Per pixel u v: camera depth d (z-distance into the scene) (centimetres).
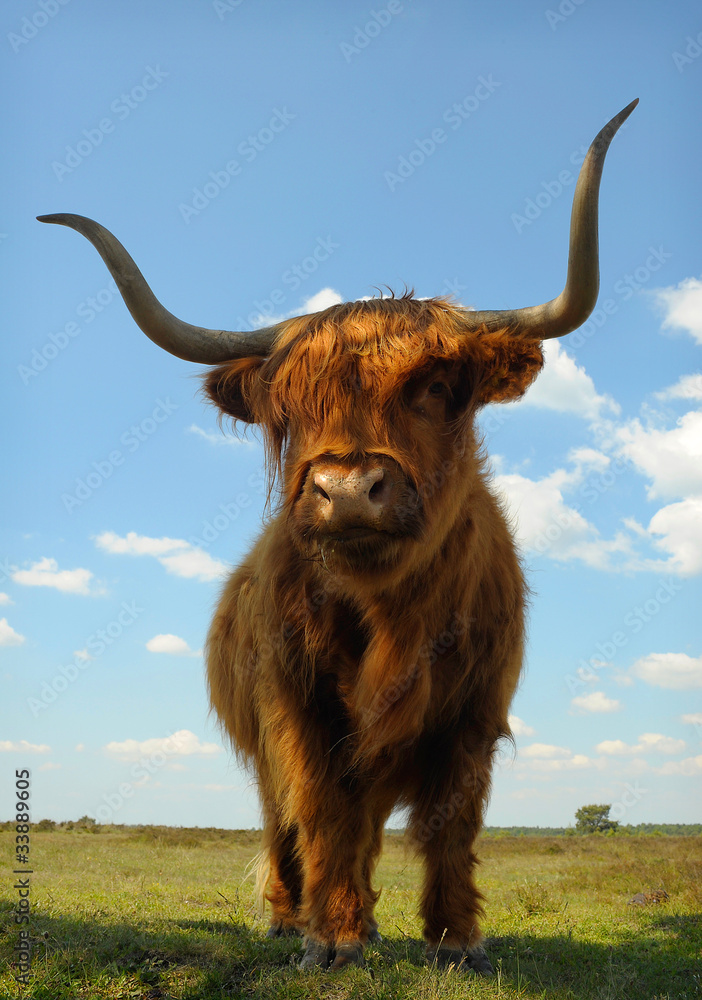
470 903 431
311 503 376
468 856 439
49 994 338
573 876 1077
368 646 427
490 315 423
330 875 418
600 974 445
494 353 412
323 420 385
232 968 403
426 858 439
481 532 450
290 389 404
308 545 381
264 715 472
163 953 414
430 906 431
